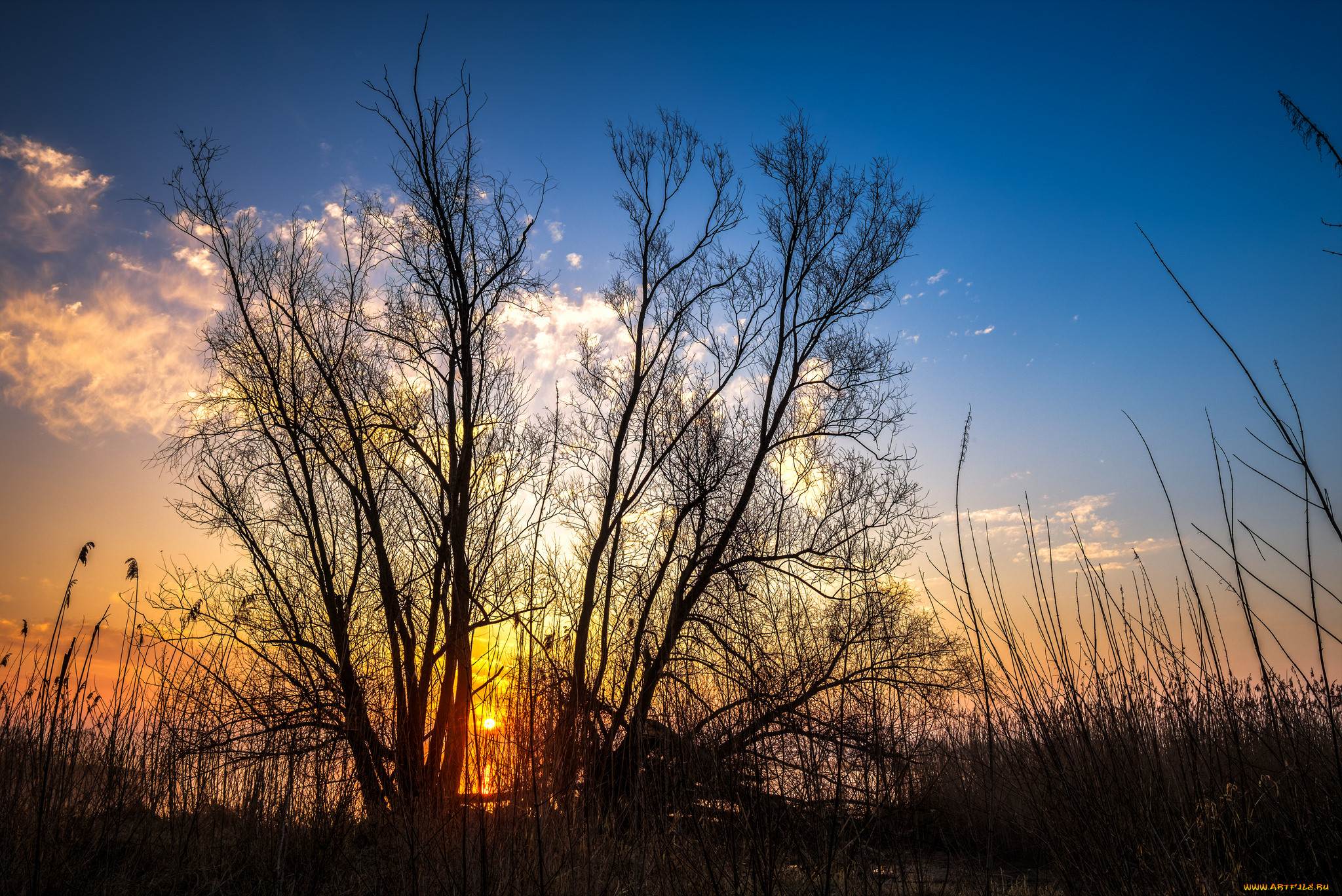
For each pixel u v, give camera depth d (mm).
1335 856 4277
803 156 17109
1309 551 3695
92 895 6695
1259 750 5215
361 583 13555
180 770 8328
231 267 14031
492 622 10984
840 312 16609
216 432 13852
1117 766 4996
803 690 6949
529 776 6703
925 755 6199
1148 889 4809
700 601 13828
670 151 18328
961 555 5535
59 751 7301
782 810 6367
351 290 14523
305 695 11469
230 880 7098
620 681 12406
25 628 7465
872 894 5797
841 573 14047
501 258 14289
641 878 6488
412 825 6578
